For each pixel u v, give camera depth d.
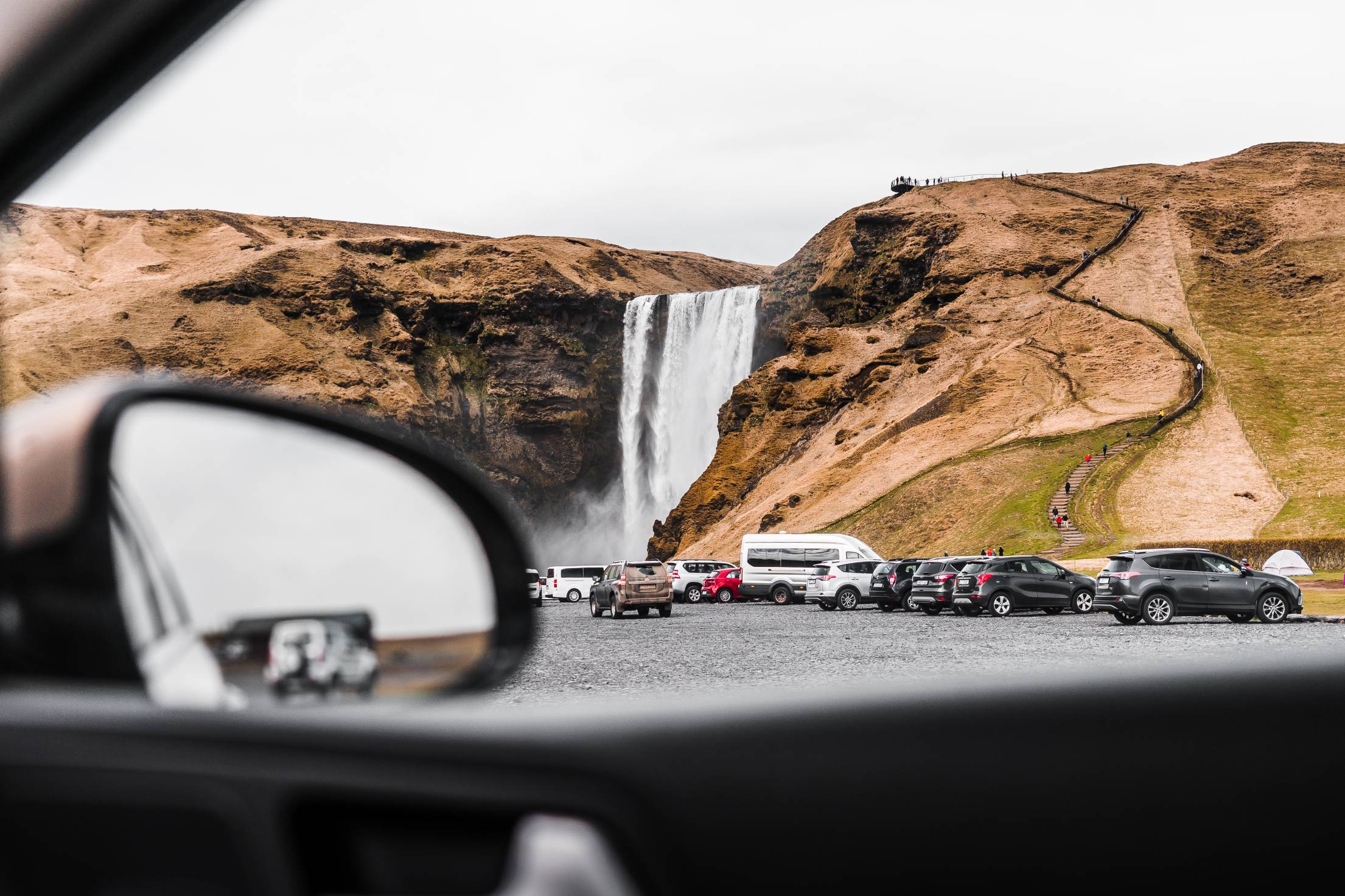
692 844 2.65
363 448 1.89
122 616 1.50
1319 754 2.80
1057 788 2.76
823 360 149.88
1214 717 2.86
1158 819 2.74
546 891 2.16
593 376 184.62
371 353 176.25
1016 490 102.56
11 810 1.36
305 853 1.64
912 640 24.53
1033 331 134.25
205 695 1.62
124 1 1.93
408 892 1.91
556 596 75.19
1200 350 122.50
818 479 123.88
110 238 194.00
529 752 2.49
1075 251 149.75
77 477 1.50
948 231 156.75
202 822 1.49
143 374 1.68
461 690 1.94
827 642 24.16
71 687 1.43
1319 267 137.88
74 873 1.39
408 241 196.75
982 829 2.74
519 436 179.50
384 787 1.81
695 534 140.75
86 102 1.96
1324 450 101.75
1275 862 2.72
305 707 1.74
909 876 2.70
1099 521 93.69
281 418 1.78
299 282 179.25
